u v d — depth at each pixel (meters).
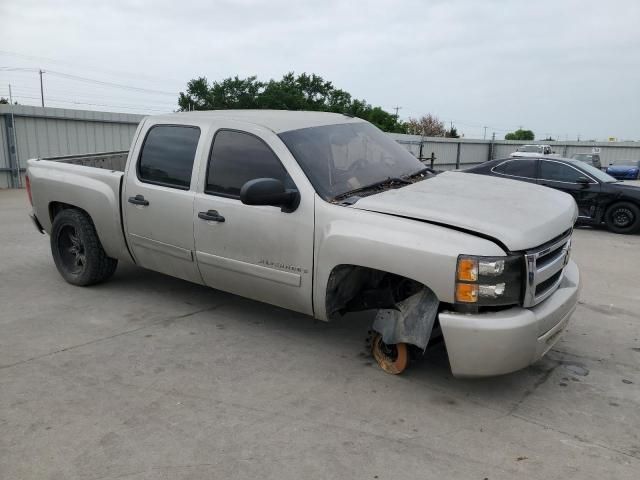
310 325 4.71
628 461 2.86
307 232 3.79
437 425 3.19
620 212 10.24
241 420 3.22
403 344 3.67
